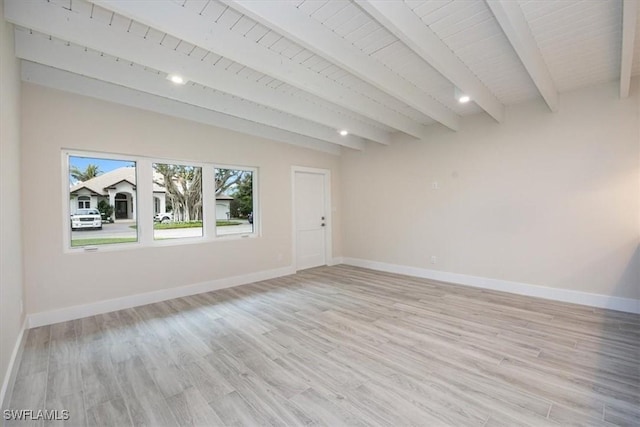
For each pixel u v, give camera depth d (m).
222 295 4.11
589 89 3.42
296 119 4.59
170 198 4.05
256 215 4.97
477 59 2.78
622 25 2.11
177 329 2.97
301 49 2.62
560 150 3.63
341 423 1.68
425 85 3.32
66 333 2.88
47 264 3.11
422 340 2.67
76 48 2.69
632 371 2.12
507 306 3.50
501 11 1.89
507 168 4.05
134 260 3.68
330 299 3.89
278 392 1.96
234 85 3.11
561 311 3.30
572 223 3.57
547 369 2.16
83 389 2.01
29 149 3.00
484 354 2.40
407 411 1.76
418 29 2.21
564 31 2.35
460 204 4.53
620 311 3.27
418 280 4.83
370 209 5.79
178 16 2.08
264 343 2.66
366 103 3.73
